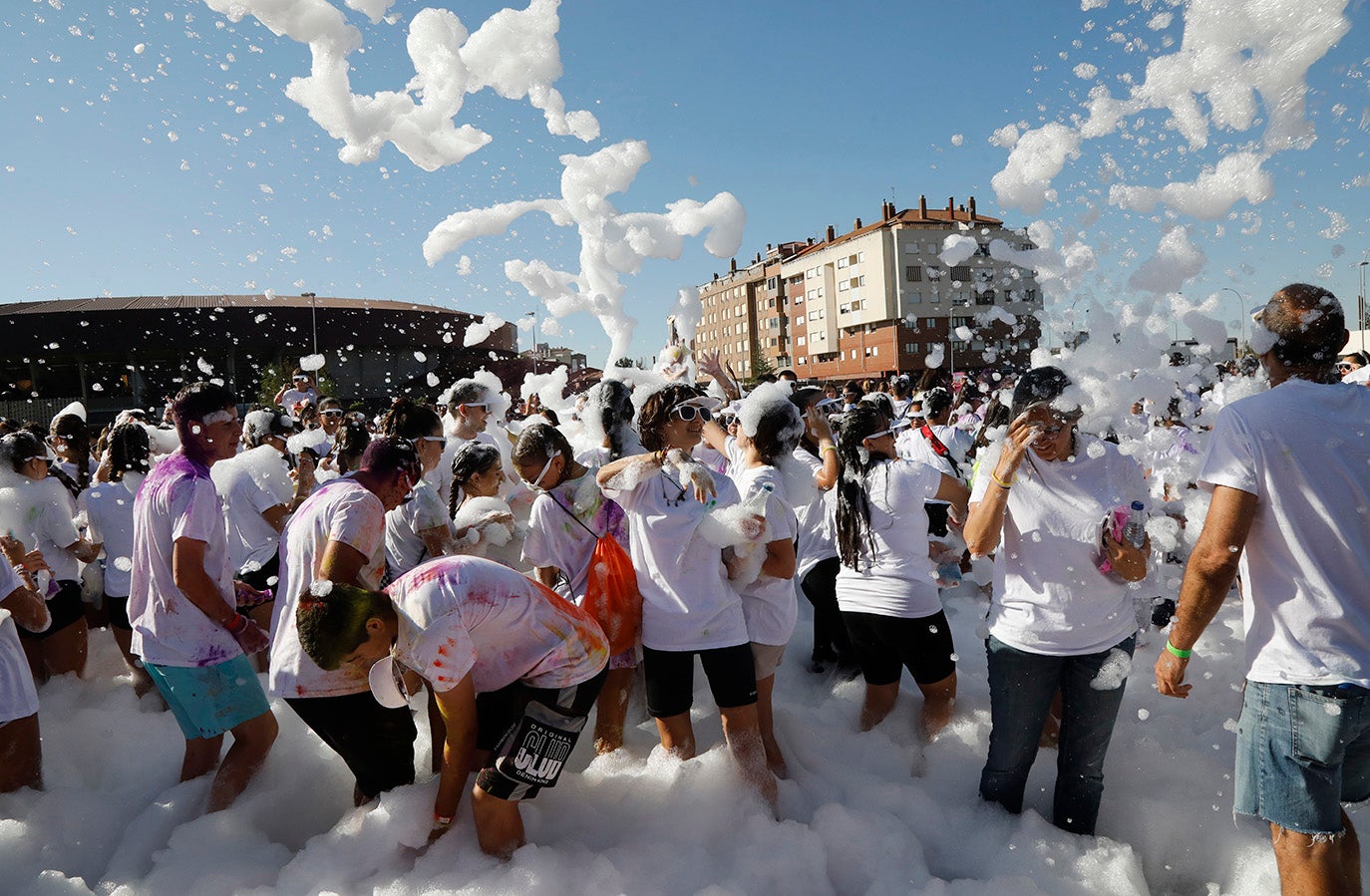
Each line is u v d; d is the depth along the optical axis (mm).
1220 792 2939
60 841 2881
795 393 4031
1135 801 2855
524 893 2312
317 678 2656
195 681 2938
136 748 3627
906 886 2473
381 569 2844
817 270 65188
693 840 2699
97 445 5930
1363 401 2045
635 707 3865
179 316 48000
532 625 2549
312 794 3166
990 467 2754
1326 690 1968
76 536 4387
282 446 5141
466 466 3740
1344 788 2160
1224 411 2154
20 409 48844
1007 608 2676
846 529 3443
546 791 2932
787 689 4305
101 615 5344
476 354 50594
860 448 3408
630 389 3912
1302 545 2008
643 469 2943
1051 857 2523
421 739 3510
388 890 2387
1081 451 2572
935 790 3090
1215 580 2090
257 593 3305
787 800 2977
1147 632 4188
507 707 2645
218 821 2805
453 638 2371
